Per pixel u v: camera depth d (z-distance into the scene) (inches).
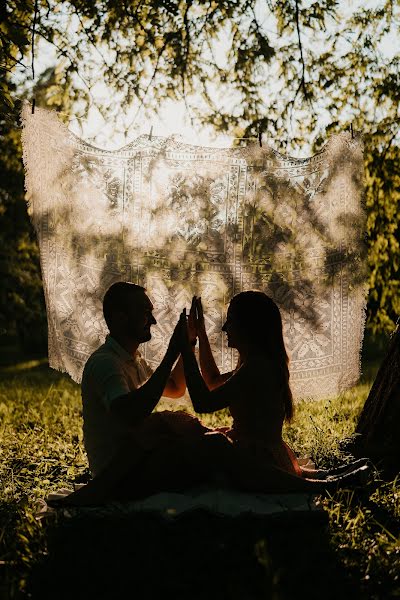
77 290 225.1
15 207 735.7
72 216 224.2
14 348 1159.6
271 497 187.0
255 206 232.5
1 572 158.6
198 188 231.6
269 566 144.3
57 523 175.2
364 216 232.7
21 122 218.7
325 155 233.5
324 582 148.3
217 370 217.9
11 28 273.0
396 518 191.5
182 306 233.6
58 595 145.4
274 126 338.3
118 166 228.2
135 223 229.6
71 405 419.2
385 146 351.6
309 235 233.3
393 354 233.9
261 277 234.4
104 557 157.6
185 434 191.6
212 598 141.7
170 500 181.0
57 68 340.8
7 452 281.7
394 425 230.2
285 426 305.1
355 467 205.3
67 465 262.4
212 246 232.8
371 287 370.0
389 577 153.7
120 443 192.5
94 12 328.2
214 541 163.9
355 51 349.1
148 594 143.4
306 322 234.1
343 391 234.2
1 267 741.3
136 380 201.9
